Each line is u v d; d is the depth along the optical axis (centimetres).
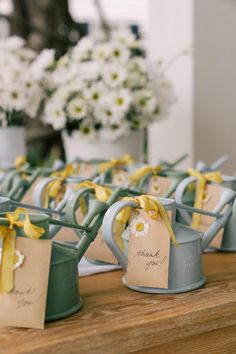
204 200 128
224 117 246
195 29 231
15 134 207
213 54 238
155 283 101
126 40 205
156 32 251
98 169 158
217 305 97
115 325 90
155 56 253
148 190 142
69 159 211
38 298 88
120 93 191
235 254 130
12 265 89
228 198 120
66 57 205
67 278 94
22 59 216
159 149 256
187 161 239
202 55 235
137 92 197
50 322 91
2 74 200
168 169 147
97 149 202
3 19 294
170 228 101
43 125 273
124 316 93
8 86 198
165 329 92
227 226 131
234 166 254
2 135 205
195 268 106
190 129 236
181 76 238
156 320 92
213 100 241
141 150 212
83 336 86
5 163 174
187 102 237
